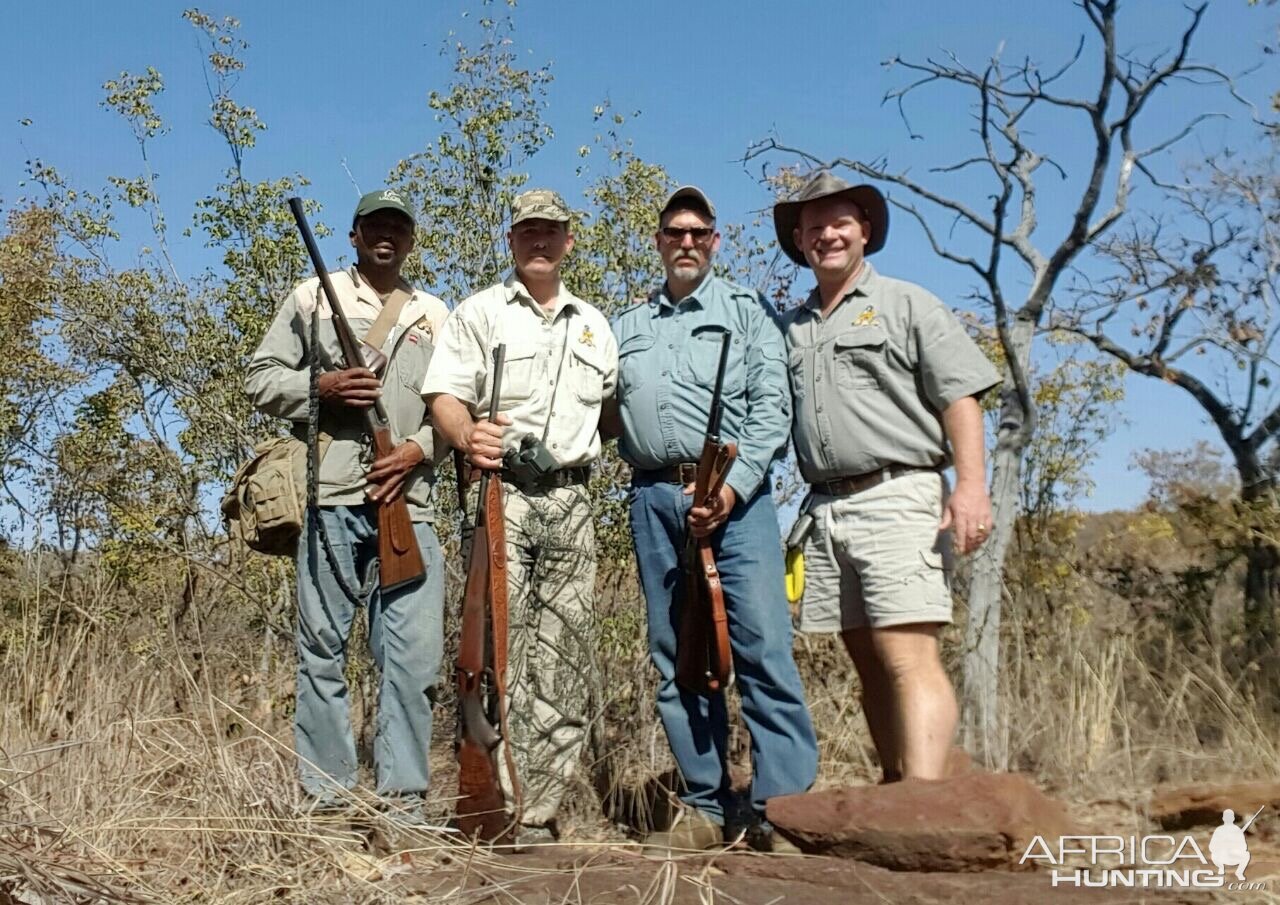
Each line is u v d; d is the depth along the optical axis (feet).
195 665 18.58
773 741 15.53
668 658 16.06
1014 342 21.99
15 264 26.78
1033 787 13.24
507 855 14.23
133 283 25.17
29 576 22.34
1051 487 25.81
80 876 11.96
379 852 13.99
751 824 15.92
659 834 15.88
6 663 18.45
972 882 12.32
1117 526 26.81
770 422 15.58
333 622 15.48
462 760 14.15
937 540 15.12
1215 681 20.54
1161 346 26.00
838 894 12.37
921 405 15.19
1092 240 21.75
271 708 19.63
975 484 14.62
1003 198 21.25
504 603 14.62
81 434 25.75
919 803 13.00
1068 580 24.13
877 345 15.10
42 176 25.22
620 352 16.43
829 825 13.30
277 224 24.47
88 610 20.52
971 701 19.98
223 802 13.89
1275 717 19.48
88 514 25.07
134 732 14.98
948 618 15.05
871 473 15.25
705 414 15.79
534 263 15.94
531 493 15.74
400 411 15.85
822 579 15.70
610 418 17.04
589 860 13.76
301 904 12.41
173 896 12.48
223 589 23.56
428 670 15.43
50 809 13.91
